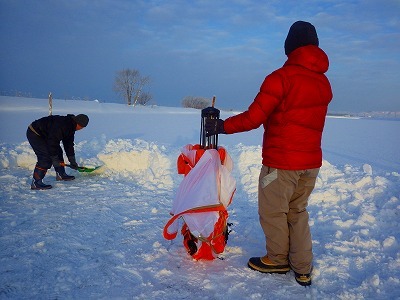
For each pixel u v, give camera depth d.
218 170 3.54
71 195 5.80
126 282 3.21
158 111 62.38
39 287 3.09
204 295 3.04
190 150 3.72
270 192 3.19
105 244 3.99
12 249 3.77
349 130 34.72
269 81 3.00
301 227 3.25
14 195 5.72
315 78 3.06
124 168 7.41
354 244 3.99
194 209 3.39
